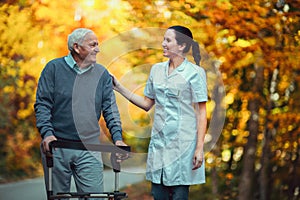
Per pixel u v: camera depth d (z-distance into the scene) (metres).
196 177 6.43
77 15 10.52
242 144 12.59
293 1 9.02
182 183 6.38
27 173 17.89
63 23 10.70
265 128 12.02
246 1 8.95
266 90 11.57
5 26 11.07
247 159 12.05
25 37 11.12
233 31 9.25
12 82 14.07
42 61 11.43
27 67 11.68
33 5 10.76
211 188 13.30
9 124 17.08
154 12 9.56
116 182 5.95
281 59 9.50
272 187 12.23
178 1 9.30
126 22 9.91
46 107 6.55
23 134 17.44
